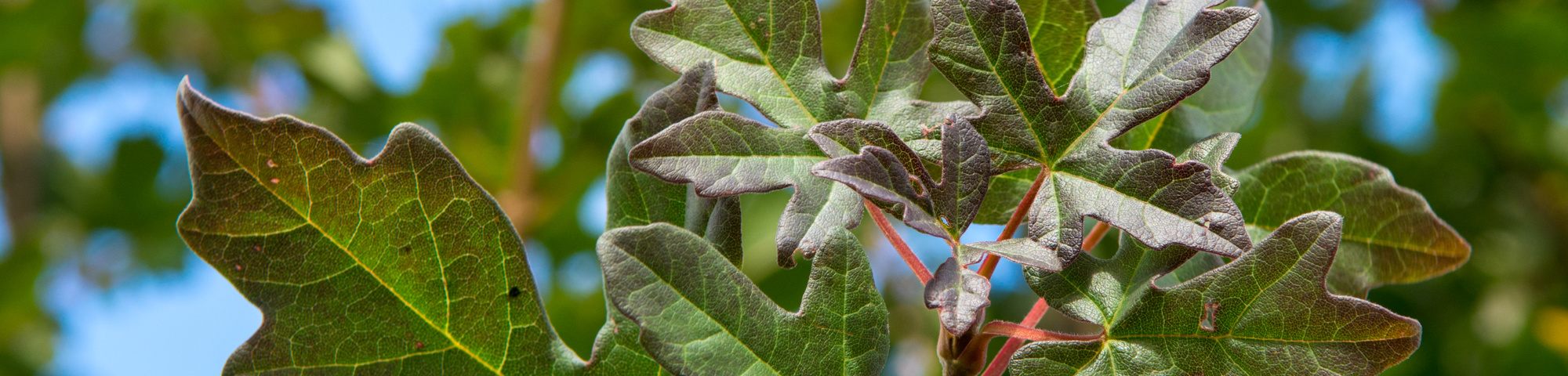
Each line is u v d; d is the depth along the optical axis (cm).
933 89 62
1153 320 35
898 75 37
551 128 79
